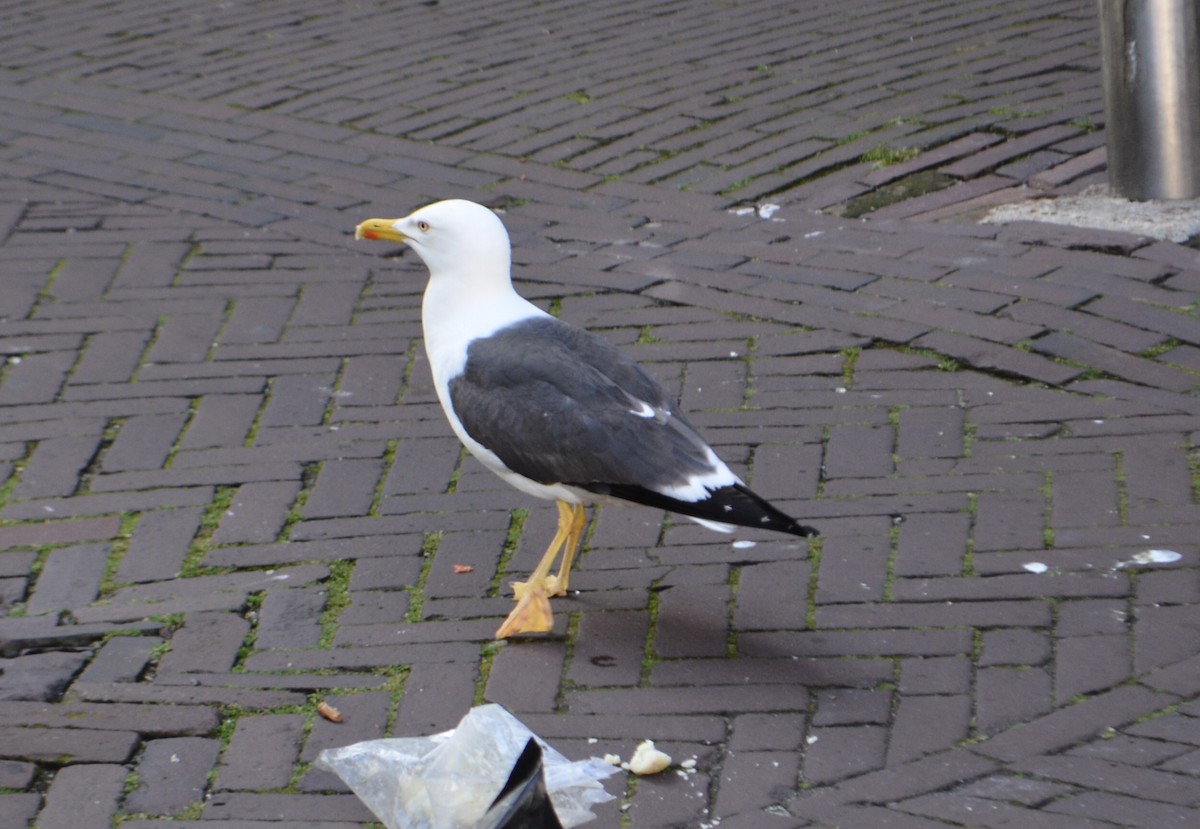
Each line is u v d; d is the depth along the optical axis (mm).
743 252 6664
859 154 7629
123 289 6590
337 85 9086
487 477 5137
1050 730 3744
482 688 4070
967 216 6879
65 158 8070
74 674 4172
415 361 5934
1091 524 4602
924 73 8781
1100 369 5480
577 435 4031
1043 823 3416
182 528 4887
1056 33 9344
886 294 6172
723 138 7961
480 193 7461
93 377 5867
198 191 7590
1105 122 7016
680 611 4363
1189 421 5098
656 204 7234
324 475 5172
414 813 3365
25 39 10250
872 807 3520
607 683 4059
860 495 4871
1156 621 4133
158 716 3971
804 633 4227
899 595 4352
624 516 4887
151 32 10320
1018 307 5957
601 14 10375
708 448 4016
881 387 5520
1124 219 6645
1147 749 3645
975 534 4602
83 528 4906
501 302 4438
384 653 4234
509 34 9984
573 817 3498
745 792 3605
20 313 6375
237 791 3697
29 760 3811
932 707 3875
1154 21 6586
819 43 9469
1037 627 4160
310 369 5891
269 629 4367
